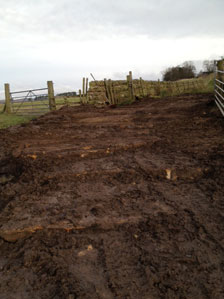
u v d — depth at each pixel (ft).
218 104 21.58
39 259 5.66
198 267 5.16
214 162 10.32
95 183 9.23
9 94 37.93
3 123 25.67
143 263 5.33
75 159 11.87
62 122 23.48
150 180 9.32
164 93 57.26
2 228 6.66
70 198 8.16
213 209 7.20
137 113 27.30
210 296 4.49
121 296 4.57
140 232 6.35
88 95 43.29
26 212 7.42
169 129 17.67
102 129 19.11
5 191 9.14
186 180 9.30
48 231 6.53
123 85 46.37
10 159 12.53
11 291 4.85
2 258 5.87
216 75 24.97
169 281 4.85
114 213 7.18
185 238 6.06
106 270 5.20
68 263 5.47
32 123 23.56
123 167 10.41
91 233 6.42
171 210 7.24
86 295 4.63
